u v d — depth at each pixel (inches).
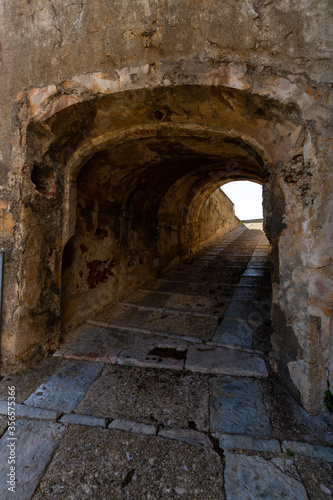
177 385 80.7
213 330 116.3
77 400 74.2
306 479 51.0
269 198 84.6
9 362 85.7
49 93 82.6
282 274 77.5
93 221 129.1
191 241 283.0
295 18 67.7
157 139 105.3
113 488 50.0
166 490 49.4
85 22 79.7
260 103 72.7
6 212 86.1
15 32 87.3
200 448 58.0
